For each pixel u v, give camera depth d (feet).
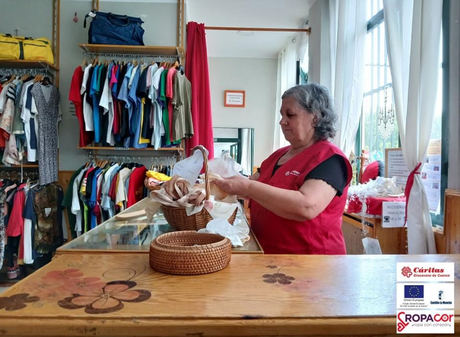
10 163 9.84
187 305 1.94
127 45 10.36
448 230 5.81
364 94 9.97
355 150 10.36
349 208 7.93
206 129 11.78
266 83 17.90
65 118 11.27
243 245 3.34
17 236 9.52
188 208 3.66
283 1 12.00
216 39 15.43
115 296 2.05
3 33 11.17
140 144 10.23
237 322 1.80
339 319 1.84
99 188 9.95
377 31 9.36
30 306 1.90
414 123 6.17
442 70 6.28
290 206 3.52
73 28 11.27
